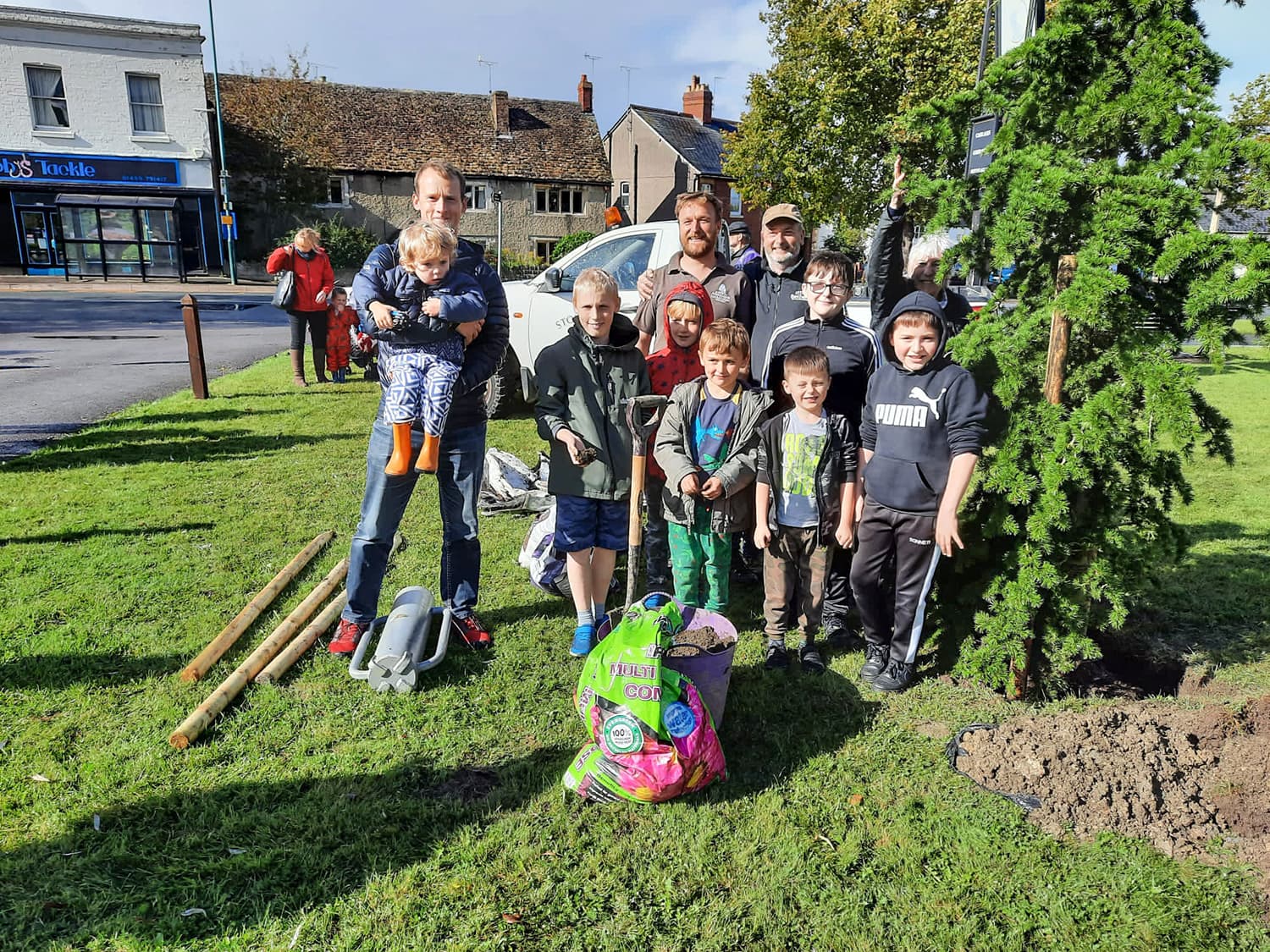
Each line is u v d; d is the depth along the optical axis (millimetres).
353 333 9484
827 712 3082
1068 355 3010
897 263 3680
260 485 5672
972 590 3291
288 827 2354
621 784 2445
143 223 27781
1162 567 4535
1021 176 2807
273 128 31422
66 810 2393
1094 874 2211
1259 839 2334
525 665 3367
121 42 26094
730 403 3426
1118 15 2844
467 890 2137
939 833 2379
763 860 2273
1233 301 2488
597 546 3500
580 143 37969
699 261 4168
